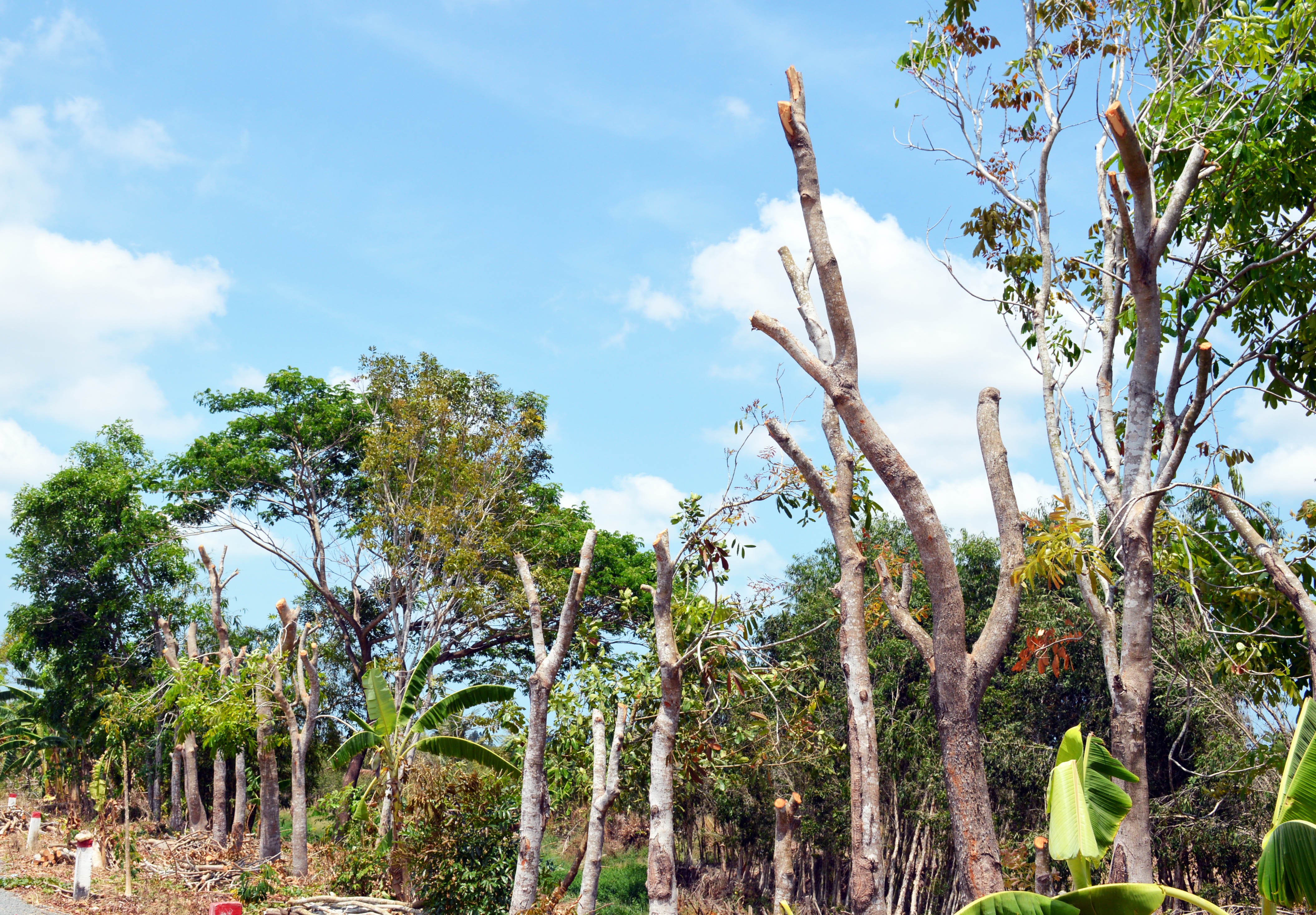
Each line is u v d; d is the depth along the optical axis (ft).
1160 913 25.67
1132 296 38.86
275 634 123.95
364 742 59.57
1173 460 36.01
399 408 100.27
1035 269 44.19
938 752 76.74
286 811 125.49
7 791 141.90
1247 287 36.83
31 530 111.14
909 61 43.32
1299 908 29.30
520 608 96.27
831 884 87.10
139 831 90.79
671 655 33.63
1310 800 19.54
